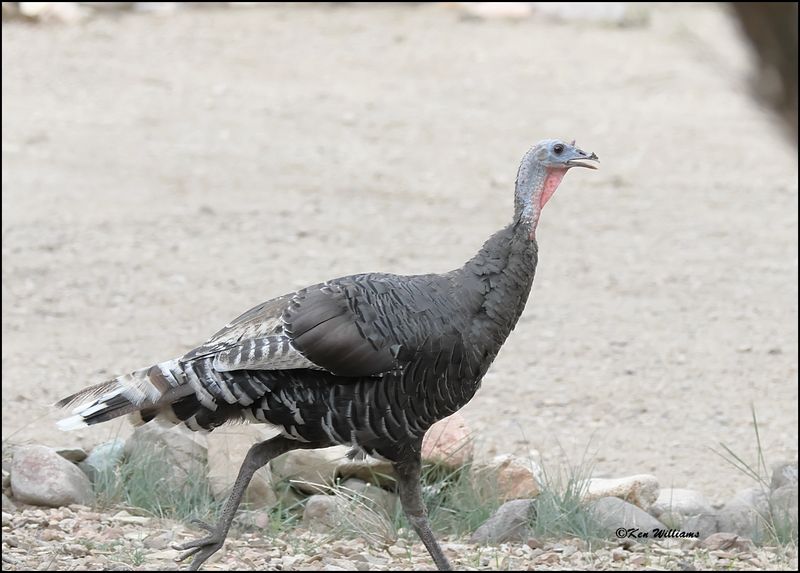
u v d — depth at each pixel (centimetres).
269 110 3481
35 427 1488
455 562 1074
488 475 1262
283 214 2678
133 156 3050
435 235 2583
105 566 1005
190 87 3641
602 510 1209
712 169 3127
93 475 1261
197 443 1271
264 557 1060
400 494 961
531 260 970
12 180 2811
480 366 952
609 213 2789
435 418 943
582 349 1970
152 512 1194
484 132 3369
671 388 1802
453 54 4059
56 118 3309
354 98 3616
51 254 2353
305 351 889
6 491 1227
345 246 2483
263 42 4103
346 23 4341
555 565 1086
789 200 2911
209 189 2838
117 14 4297
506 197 2875
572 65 3984
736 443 1581
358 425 919
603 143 3303
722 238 2630
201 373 900
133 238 2477
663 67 3975
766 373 1880
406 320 911
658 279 2359
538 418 1656
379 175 2995
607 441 1572
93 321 2008
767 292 2300
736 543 1168
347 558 1074
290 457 1235
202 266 2325
